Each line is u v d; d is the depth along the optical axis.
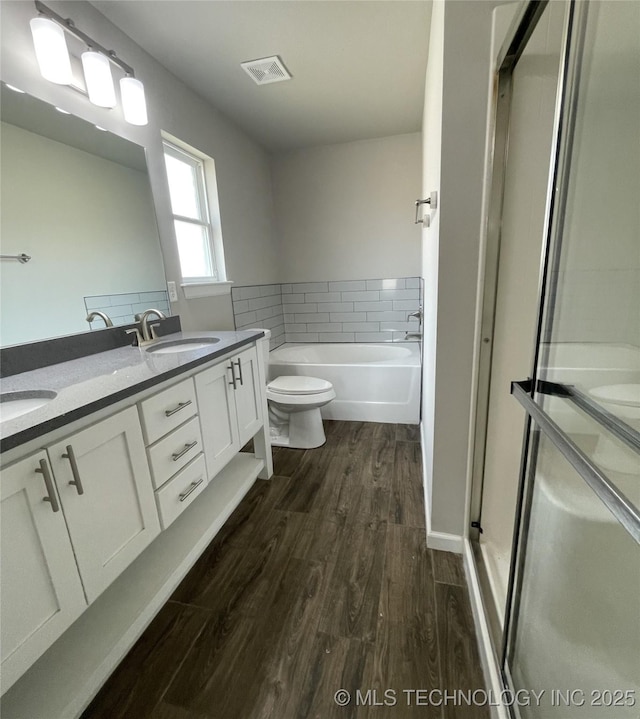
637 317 0.53
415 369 2.70
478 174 1.14
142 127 1.81
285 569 1.42
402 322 3.43
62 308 1.44
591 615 0.62
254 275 3.04
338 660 1.08
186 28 1.65
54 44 1.27
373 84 2.19
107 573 0.98
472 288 1.23
